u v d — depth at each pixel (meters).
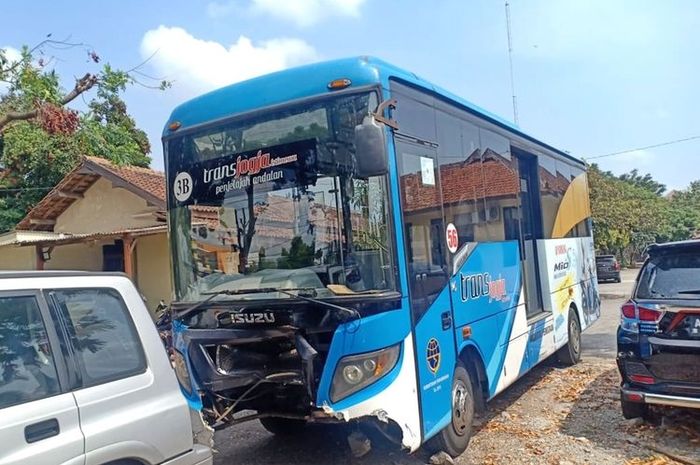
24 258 18.75
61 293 3.20
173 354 5.14
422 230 4.92
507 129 7.32
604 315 16.27
